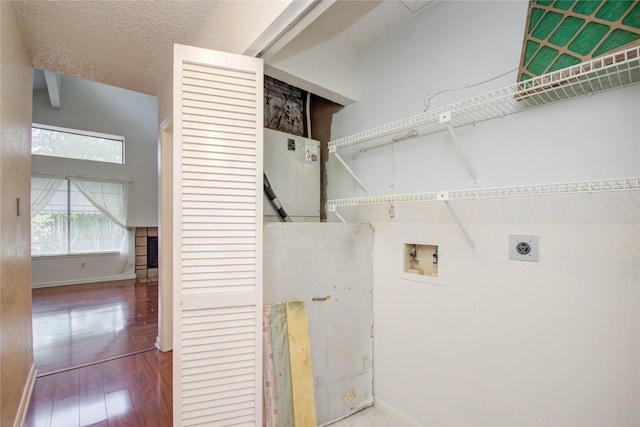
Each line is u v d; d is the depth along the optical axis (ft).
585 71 3.47
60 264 17.95
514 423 4.51
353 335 6.30
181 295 4.24
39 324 11.21
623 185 3.25
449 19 5.46
